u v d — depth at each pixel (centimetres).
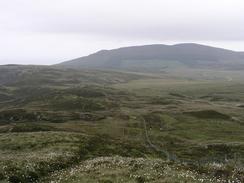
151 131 9788
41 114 12400
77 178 3222
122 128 9988
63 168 3975
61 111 13475
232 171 3291
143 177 3022
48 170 3797
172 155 6588
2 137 6303
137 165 3559
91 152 5253
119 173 3247
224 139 8688
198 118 12012
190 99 18738
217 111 12781
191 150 7212
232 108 14400
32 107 15138
